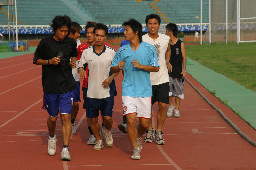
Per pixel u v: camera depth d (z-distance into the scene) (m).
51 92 8.14
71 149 8.86
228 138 9.80
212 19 65.00
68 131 8.05
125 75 8.20
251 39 63.06
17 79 23.64
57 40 8.15
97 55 8.50
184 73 12.30
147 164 7.61
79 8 87.44
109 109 8.62
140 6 89.00
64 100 8.13
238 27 61.25
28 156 8.23
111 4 88.56
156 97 9.38
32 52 55.22
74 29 9.88
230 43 62.59
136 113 8.18
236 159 7.94
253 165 7.50
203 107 14.34
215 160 7.88
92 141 9.26
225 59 35.59
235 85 19.41
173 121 11.98
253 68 27.50
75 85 8.30
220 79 21.86
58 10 86.06
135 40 8.09
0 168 7.32
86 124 11.68
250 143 9.22
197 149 8.79
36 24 83.19
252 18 59.56
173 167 7.40
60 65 8.12
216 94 16.73
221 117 12.48
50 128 8.33
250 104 14.23
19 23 82.44
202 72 25.78
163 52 9.40
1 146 9.11
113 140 9.73
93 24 9.77
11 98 16.52
